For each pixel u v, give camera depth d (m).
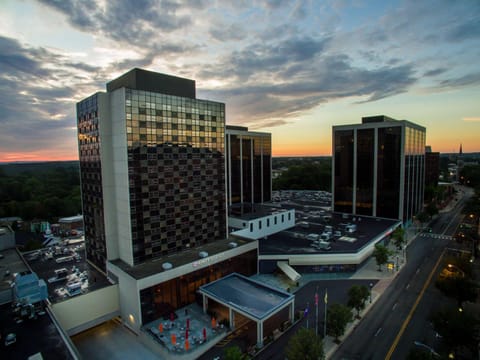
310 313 54.59
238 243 71.12
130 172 56.25
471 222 120.31
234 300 50.78
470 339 39.41
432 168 184.25
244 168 131.00
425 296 59.91
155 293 52.19
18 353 37.94
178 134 63.47
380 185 109.94
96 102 58.38
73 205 151.12
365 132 112.19
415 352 36.12
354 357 42.25
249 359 37.91
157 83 60.81
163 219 61.75
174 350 43.59
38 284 48.22
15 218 142.12
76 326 50.81
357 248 76.19
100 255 63.84
